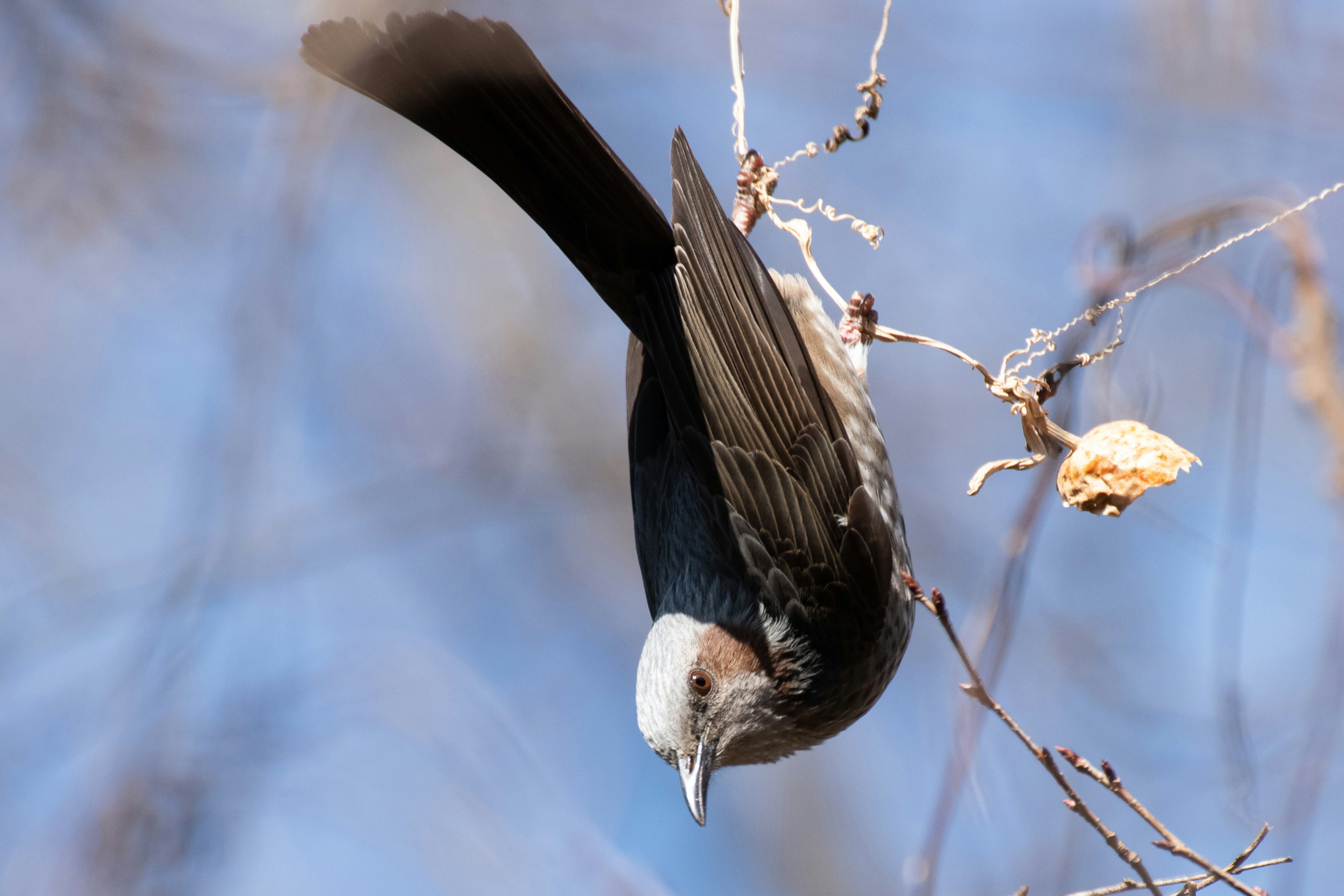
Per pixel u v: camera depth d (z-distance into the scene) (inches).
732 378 341.7
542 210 330.3
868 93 325.4
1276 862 260.1
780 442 345.4
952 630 253.4
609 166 318.7
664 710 361.7
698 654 358.6
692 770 358.6
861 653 357.1
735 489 346.0
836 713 368.8
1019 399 295.4
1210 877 250.2
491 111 307.0
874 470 355.9
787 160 342.6
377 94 296.4
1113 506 286.8
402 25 289.1
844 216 322.3
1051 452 298.8
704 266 333.7
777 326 343.9
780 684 358.3
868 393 359.9
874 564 348.2
